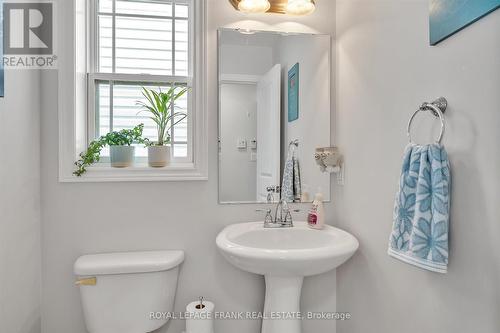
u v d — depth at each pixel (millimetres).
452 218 977
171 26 1829
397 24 1251
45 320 1529
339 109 1746
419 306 1128
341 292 1709
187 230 1647
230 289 1683
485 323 871
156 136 1783
